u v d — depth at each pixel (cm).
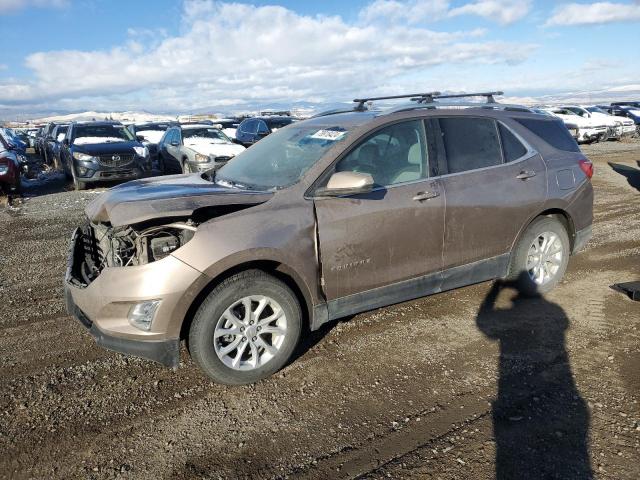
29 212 950
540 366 355
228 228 317
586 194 493
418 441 278
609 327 416
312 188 352
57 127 1802
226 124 2106
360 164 371
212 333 317
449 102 446
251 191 354
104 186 1336
